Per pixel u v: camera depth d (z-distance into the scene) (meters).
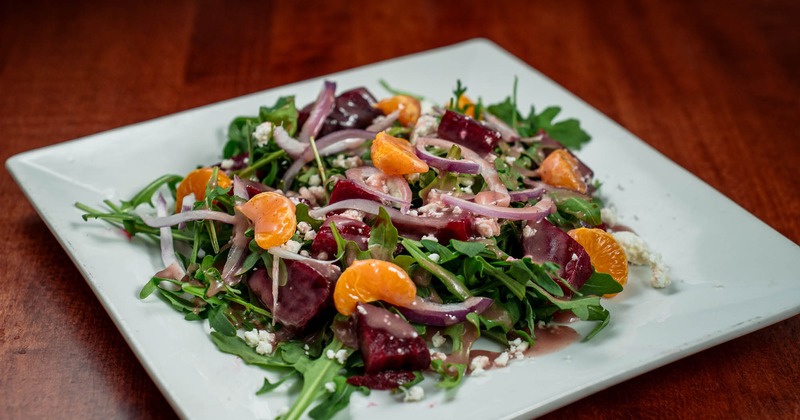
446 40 0.78
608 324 0.45
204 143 0.59
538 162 0.53
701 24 0.82
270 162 0.53
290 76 0.72
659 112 0.69
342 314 0.43
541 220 0.47
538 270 0.45
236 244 0.47
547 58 0.76
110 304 0.45
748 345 0.47
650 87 0.72
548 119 0.60
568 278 0.46
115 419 0.42
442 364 0.42
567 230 0.49
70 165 0.56
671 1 0.86
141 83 0.71
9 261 0.52
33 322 0.48
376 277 0.42
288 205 0.45
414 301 0.43
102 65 0.73
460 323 0.44
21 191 0.58
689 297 0.47
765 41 0.79
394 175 0.48
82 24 0.79
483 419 0.39
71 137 0.64
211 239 0.48
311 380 0.41
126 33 0.78
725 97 0.71
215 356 0.42
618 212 0.54
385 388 0.41
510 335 0.45
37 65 0.73
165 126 0.59
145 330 0.43
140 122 0.65
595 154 0.59
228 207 0.49
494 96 0.65
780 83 0.73
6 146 0.63
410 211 0.46
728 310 0.45
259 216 0.45
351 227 0.45
